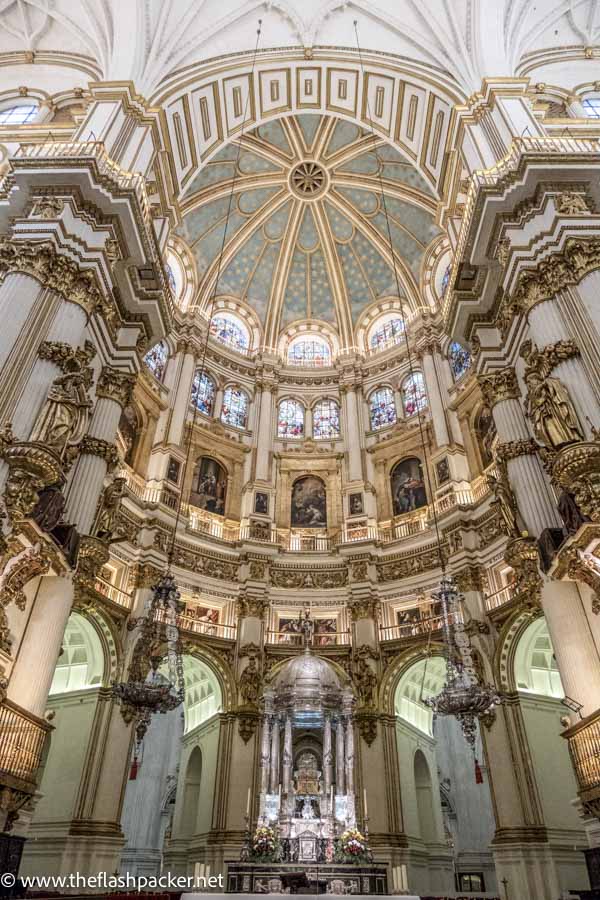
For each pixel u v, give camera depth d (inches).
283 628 946.7
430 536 932.0
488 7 743.1
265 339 1275.8
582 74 804.0
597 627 442.0
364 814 729.6
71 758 703.7
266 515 1045.2
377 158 1163.3
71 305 508.1
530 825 654.5
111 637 767.7
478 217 571.2
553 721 751.1
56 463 418.3
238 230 1253.7
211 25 784.3
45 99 782.5
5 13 830.5
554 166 533.6
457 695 479.2
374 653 884.0
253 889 580.1
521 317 553.3
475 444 965.2
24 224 522.0
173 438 1016.2
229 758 808.3
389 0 792.9
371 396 1195.9
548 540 466.0
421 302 1194.6
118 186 561.0
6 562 411.2
